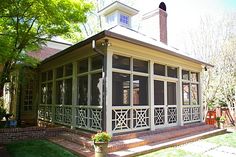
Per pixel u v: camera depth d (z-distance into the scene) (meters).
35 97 11.70
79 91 7.99
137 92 7.45
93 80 7.21
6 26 7.40
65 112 8.70
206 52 15.54
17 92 11.13
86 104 7.46
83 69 7.82
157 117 8.17
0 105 12.80
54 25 7.81
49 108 10.15
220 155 5.84
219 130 9.59
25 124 10.92
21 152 5.93
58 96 9.54
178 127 8.76
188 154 5.88
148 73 7.86
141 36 9.59
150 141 6.73
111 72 6.50
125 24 11.49
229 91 13.51
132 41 6.36
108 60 6.43
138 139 6.64
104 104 6.36
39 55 12.52
